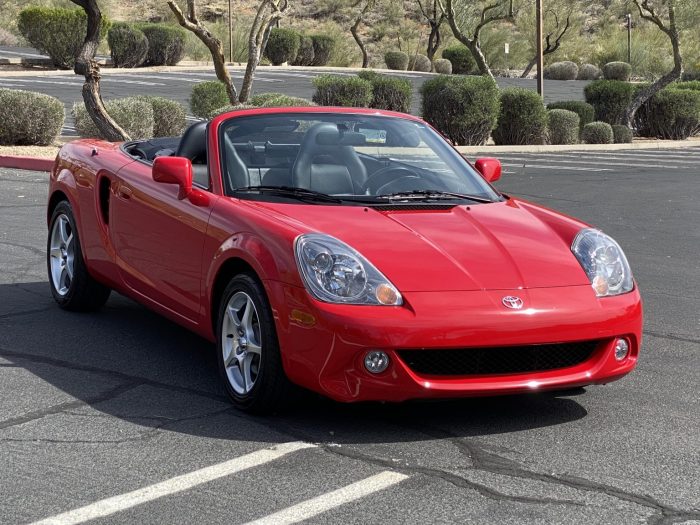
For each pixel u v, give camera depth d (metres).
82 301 6.65
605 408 4.99
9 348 5.84
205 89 21.52
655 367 5.77
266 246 4.59
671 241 10.58
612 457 4.32
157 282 5.64
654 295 7.82
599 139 24.98
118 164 6.24
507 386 4.42
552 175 17.50
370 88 22.67
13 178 13.94
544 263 4.72
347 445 4.38
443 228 4.91
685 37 50.28
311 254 4.43
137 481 3.93
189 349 5.93
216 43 20.55
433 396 4.35
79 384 5.20
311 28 70.81
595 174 17.83
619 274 4.80
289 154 5.45
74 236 6.56
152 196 5.66
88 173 6.47
